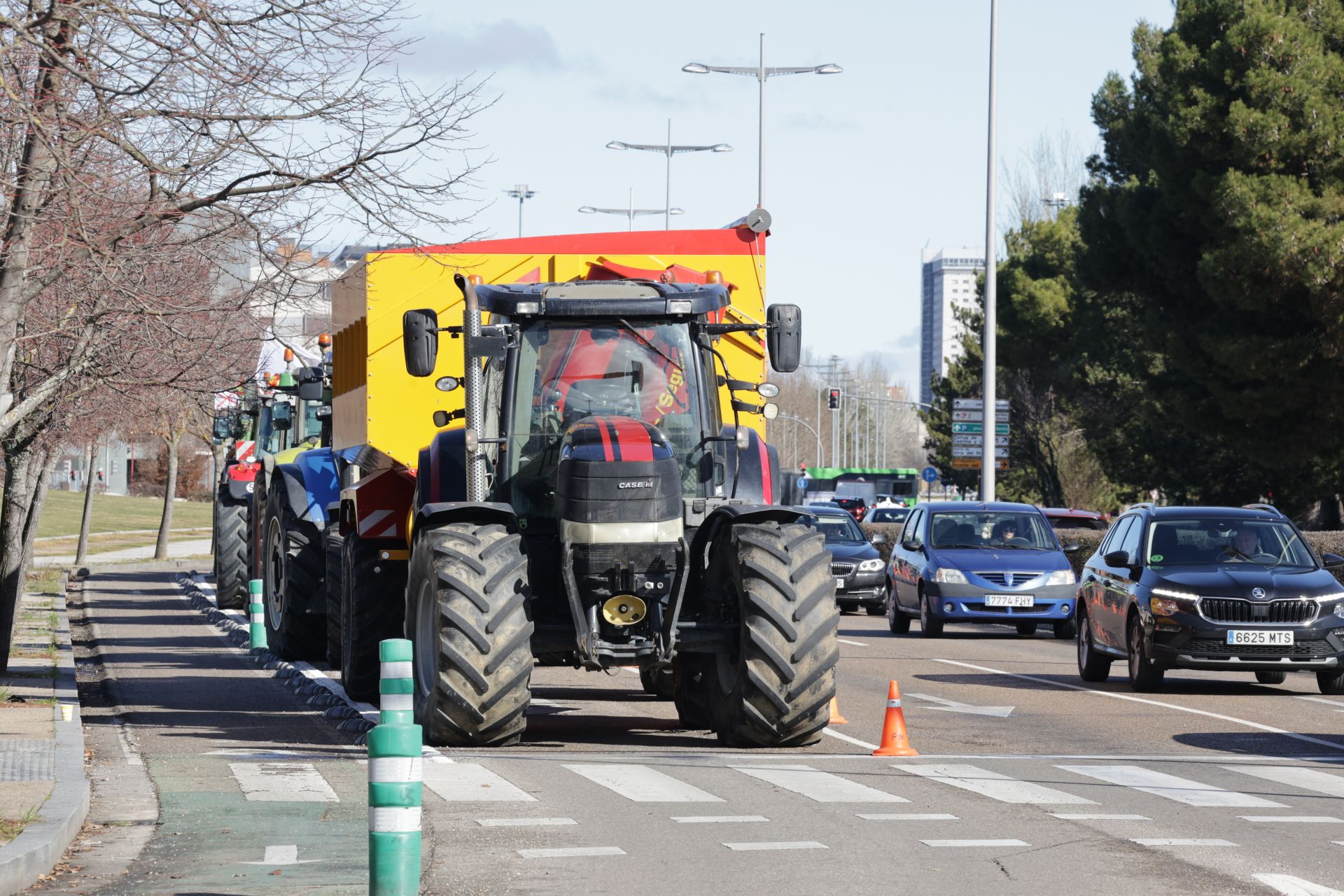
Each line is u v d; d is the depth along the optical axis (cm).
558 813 1444
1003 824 1412
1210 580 2625
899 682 2812
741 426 2017
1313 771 1773
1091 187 6688
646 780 1634
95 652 3303
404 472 2294
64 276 1689
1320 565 2770
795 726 1845
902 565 4100
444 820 1405
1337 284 4878
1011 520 4100
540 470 1934
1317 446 5356
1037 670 3094
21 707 2142
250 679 2803
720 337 2295
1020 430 9225
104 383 2083
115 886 1155
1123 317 8062
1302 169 5084
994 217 5450
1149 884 1169
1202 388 5584
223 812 1456
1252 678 2984
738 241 2305
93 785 1600
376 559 2359
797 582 1830
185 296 1864
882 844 1316
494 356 1945
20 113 1406
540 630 1859
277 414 3691
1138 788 1634
